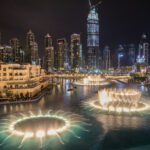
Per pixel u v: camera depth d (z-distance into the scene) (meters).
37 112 58.50
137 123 48.25
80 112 58.59
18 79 84.62
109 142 37.44
